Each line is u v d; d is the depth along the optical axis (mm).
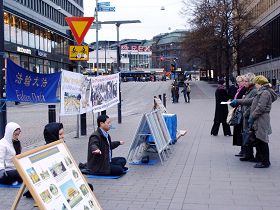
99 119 8641
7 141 7824
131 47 112062
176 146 12508
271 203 6633
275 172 8797
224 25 53625
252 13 59438
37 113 28031
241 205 6547
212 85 69188
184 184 7934
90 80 14102
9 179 7836
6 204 6797
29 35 49875
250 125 9297
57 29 62000
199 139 13914
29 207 6637
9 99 8508
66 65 69562
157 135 10141
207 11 53531
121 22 23562
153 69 131625
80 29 13836
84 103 13695
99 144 8531
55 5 63750
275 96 9258
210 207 6465
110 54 109125
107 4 24172
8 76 8453
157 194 7262
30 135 16141
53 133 7012
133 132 15898
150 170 9227
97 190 7570
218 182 8031
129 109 31609
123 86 71125
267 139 9086
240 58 59500
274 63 60562
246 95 9859
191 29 56219
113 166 8625
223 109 14523
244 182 7996
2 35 8672
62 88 11828
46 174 4746
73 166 5395
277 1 58531
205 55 62219
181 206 6547
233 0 53875
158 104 13969
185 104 34938
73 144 13141
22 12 48000
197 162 10031
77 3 81500
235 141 10508
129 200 6926
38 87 9469
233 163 9836
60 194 4785
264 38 63469
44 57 55312
